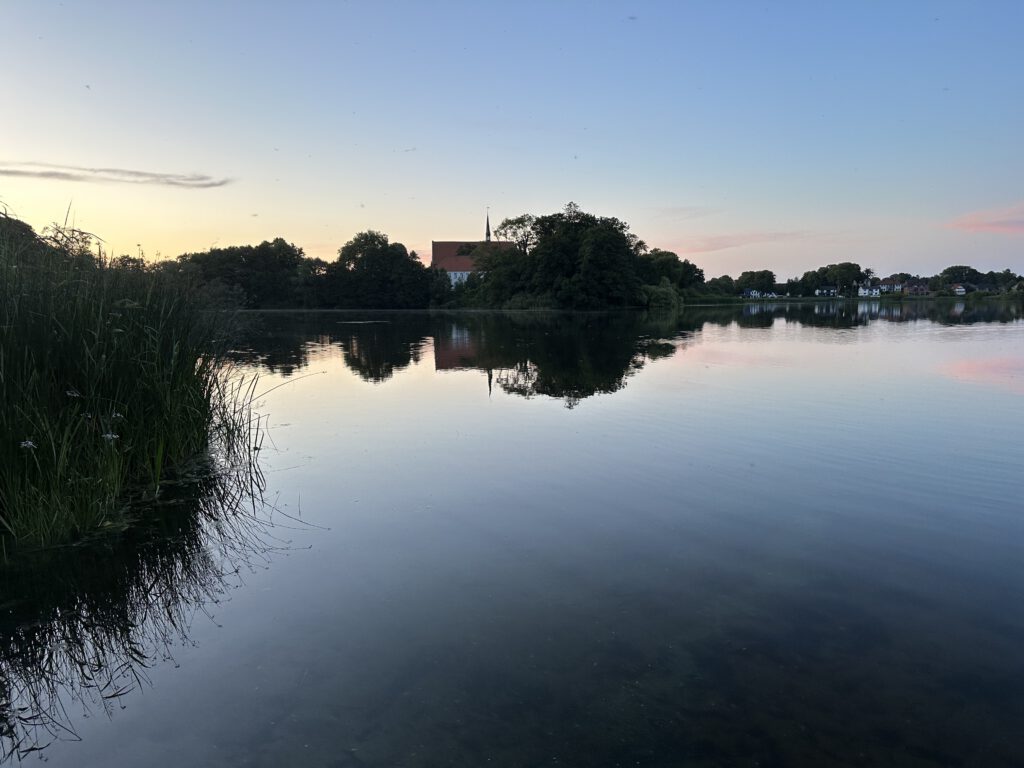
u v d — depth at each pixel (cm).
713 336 2169
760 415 789
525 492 511
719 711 251
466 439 684
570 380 1105
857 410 814
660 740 234
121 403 536
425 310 6462
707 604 333
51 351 495
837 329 2495
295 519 460
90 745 237
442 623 317
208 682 274
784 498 492
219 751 232
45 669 286
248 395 963
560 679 272
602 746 232
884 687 264
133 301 590
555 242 6269
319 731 242
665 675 274
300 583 362
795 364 1292
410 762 225
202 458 615
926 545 404
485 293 6912
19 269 499
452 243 11150
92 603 343
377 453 631
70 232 577
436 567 380
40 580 371
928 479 534
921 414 785
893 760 224
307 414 826
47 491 443
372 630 312
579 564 381
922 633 303
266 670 281
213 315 795
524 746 232
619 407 850
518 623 316
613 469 571
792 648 292
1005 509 464
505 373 1216
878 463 581
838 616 320
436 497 502
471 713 251
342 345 1920
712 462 591
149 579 370
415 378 1157
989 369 1186
